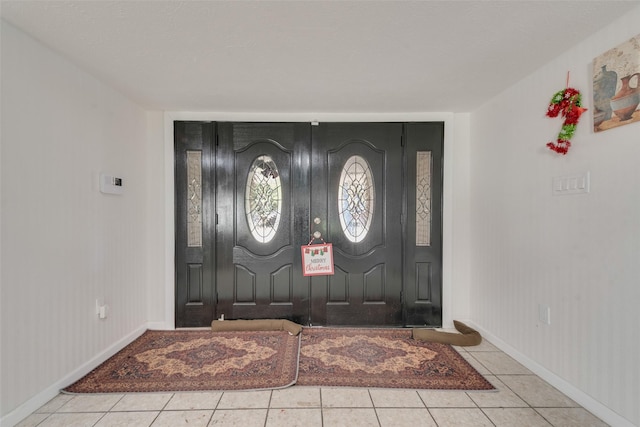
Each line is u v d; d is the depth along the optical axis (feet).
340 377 6.61
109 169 7.52
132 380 6.46
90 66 6.52
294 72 6.83
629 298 4.85
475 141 9.10
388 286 9.48
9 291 5.06
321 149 9.44
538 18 4.98
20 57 5.27
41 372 5.63
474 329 9.00
